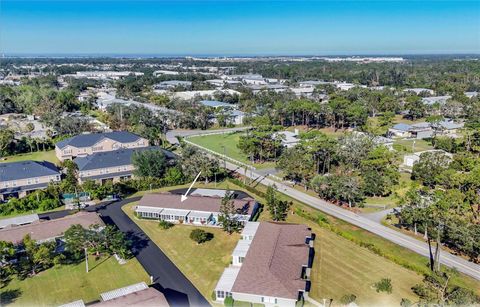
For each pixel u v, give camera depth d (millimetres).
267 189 94125
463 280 58188
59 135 147250
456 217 67062
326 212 85000
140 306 49125
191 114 176125
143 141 128000
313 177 98875
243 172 113000
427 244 70375
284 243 64250
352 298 53281
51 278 59406
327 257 65875
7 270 59438
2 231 67812
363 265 63469
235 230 76125
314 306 52750
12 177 94250
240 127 179625
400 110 199875
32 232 68500
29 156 128250
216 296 54250
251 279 55062
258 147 124062
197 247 69500
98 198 91562
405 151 126688
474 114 167625
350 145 108938
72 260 64625
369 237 73250
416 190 79750
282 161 107125
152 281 58750
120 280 58969
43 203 85375
